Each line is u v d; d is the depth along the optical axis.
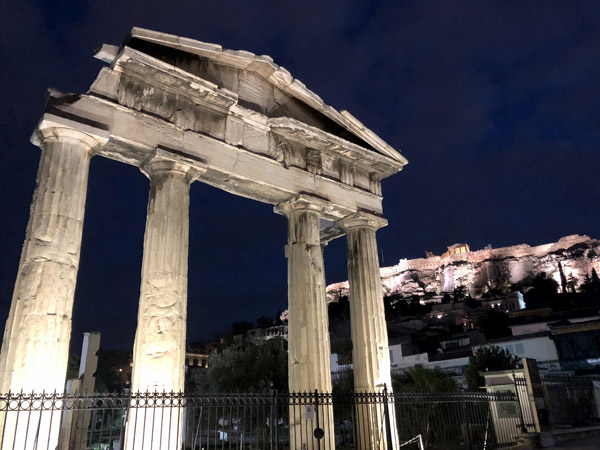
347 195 17.48
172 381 11.23
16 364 9.50
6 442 8.95
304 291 15.01
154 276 11.92
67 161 11.31
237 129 14.74
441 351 53.19
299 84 16.16
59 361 10.05
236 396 10.98
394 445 14.93
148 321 11.51
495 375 19.19
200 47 13.79
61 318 10.28
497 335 59.62
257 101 15.37
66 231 10.84
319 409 13.80
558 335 38.06
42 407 8.12
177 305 11.94
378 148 18.42
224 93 13.96
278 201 16.47
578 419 21.98
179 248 12.42
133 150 12.78
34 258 10.36
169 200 12.62
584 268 137.75
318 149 17.00
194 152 13.48
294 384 14.16
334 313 84.69
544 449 16.30
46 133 11.40
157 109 13.13
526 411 17.88
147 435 10.53
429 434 19.20
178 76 13.11
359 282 17.00
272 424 11.38
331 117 17.09
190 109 13.84
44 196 10.87
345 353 49.56
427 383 26.84
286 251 16.47
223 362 29.70
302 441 13.25
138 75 12.84
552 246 147.75
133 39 12.83
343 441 22.91
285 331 74.94
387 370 16.06
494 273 145.88
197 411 25.20
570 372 34.62
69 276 10.67
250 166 14.73
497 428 18.47
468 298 119.44
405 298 139.38
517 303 97.31
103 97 12.18
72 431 18.30
